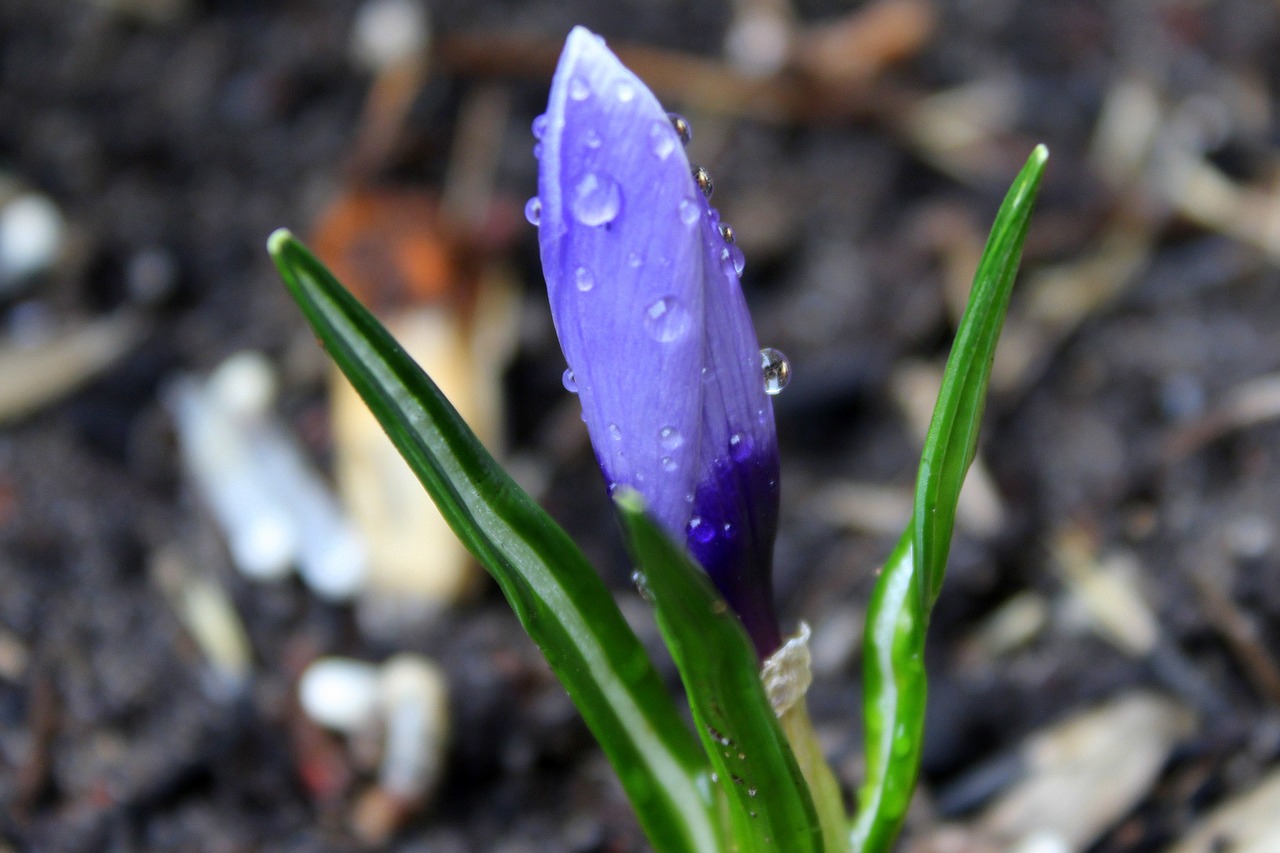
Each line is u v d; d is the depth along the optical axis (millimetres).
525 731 232
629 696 177
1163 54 344
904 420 274
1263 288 289
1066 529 249
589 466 270
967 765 230
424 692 229
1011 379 278
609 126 153
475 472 166
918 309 289
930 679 237
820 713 235
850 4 354
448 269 266
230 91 338
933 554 173
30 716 234
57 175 318
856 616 245
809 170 321
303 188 318
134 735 233
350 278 267
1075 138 325
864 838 185
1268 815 218
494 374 265
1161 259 300
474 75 336
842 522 258
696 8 353
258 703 236
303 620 245
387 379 164
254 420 266
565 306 158
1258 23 349
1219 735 226
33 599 246
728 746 168
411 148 322
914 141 325
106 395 281
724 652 161
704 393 162
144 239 307
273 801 230
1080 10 357
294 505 254
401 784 228
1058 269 300
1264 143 320
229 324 294
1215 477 253
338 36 349
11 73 341
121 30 353
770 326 291
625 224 154
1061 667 236
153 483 267
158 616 245
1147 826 221
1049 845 220
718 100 333
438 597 245
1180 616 237
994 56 345
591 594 172
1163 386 272
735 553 168
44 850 224
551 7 355
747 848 175
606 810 229
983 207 309
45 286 297
